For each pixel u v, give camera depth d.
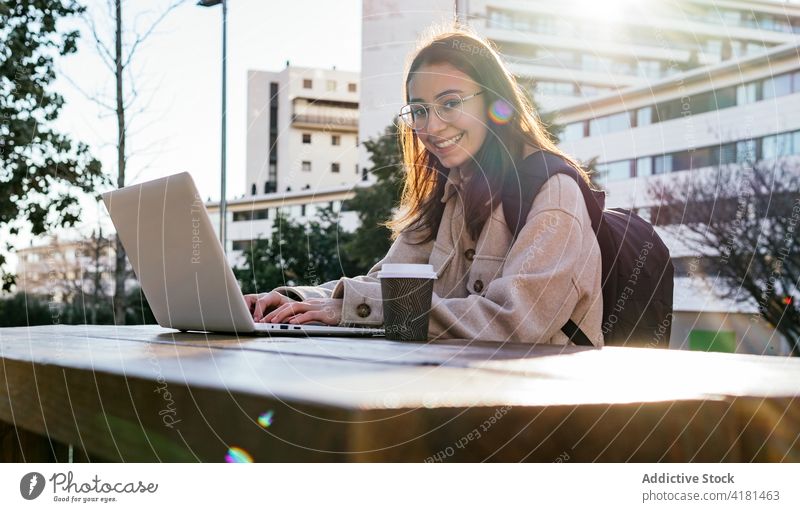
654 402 0.44
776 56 18.11
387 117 13.91
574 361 0.73
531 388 0.48
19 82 4.62
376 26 12.06
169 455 0.47
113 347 0.91
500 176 1.71
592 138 19.66
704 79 18.44
